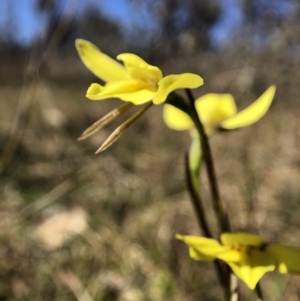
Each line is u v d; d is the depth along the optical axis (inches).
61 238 6.0
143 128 12.2
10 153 6.9
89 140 10.5
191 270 5.2
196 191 3.4
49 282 5.2
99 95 2.7
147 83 2.9
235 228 5.6
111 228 6.3
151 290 5.1
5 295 5.0
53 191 6.8
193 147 3.4
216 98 4.1
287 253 2.6
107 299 5.1
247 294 4.5
